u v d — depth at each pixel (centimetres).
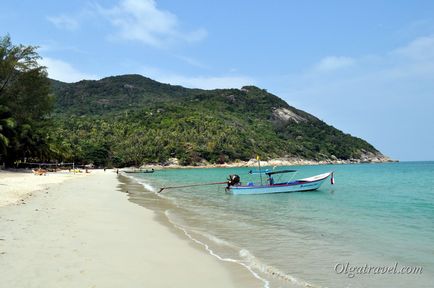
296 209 2141
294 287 759
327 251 1090
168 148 15762
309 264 952
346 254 1056
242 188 3144
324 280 827
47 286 676
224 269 870
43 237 1063
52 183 3581
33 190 2566
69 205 1891
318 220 1702
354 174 7675
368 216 1844
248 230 1420
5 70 5881
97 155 12425
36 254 879
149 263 891
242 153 17150
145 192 3288
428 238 1290
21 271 751
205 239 1226
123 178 6203
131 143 15275
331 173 3428
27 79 6178
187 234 1303
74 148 11581
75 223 1345
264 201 2598
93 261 859
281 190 3216
